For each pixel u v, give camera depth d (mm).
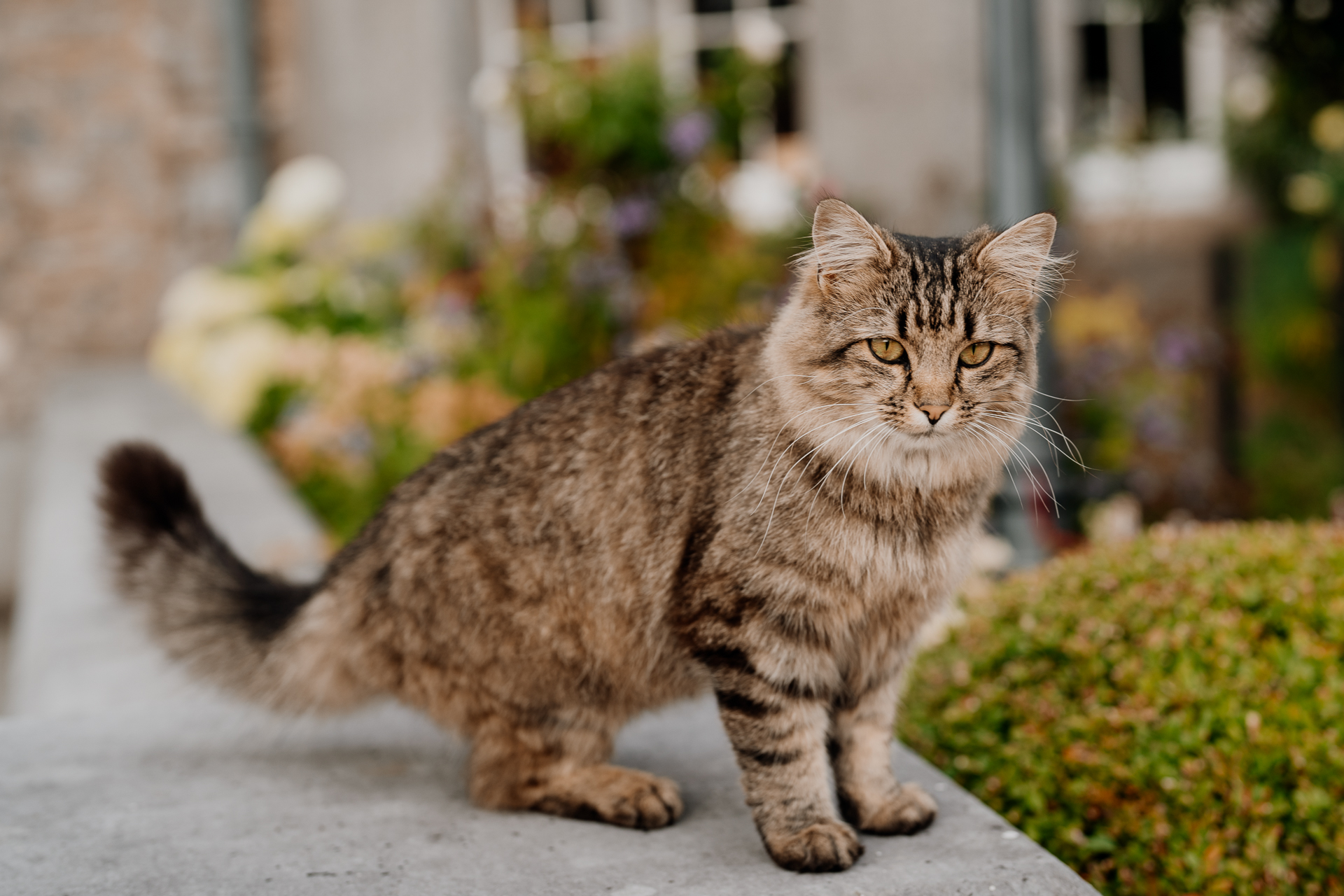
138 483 2910
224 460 5984
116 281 9922
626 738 2910
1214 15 7238
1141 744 2613
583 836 2396
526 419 2627
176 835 2398
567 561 2465
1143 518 6148
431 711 2604
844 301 2381
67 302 9844
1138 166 7770
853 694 2471
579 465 2500
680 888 2166
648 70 6977
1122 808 2568
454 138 7801
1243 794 2482
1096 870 2557
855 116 7766
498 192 7586
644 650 2484
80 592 4121
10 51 9453
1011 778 2723
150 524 2906
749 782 2311
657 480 2451
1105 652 2869
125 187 9836
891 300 2359
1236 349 7559
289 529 4844
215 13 9773
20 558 7516
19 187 9625
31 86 9539
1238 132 7641
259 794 2602
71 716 3057
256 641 2773
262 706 2793
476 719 2559
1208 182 7934
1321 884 2441
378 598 2607
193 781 2670
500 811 2527
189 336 7664
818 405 2352
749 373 2453
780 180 7488
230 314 7496
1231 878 2418
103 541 2930
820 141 7871
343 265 7570
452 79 8188
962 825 2400
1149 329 7289
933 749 2922
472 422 5949
